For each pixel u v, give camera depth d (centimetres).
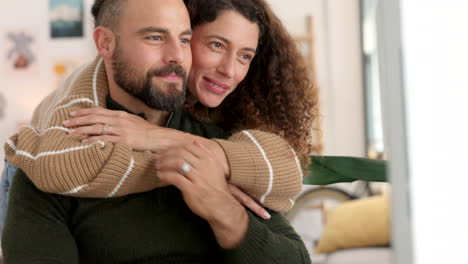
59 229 106
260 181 110
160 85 109
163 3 109
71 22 502
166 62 109
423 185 32
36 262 102
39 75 503
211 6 125
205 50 127
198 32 127
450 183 32
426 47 32
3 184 159
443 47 32
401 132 34
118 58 112
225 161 108
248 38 128
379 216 410
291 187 115
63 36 502
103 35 114
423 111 32
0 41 503
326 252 414
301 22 505
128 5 110
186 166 102
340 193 461
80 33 503
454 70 32
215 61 127
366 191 477
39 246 103
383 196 426
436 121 32
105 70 120
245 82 142
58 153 103
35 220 105
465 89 32
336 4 503
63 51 503
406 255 33
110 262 109
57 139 105
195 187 102
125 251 109
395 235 35
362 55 502
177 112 122
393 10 33
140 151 109
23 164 105
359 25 502
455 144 32
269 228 119
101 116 110
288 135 142
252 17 128
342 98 504
